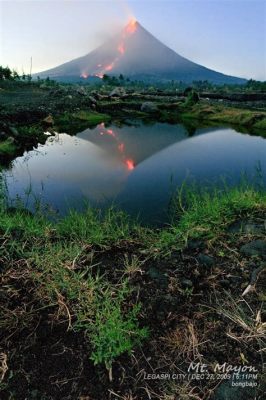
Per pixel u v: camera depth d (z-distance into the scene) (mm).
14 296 2588
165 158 9227
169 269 2900
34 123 13719
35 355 2117
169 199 5449
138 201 5426
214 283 2684
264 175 7184
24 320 2367
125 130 15250
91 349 2139
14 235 3375
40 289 2641
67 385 1945
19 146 10016
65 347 2164
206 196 4352
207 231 3352
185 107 21984
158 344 2176
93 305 2412
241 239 3197
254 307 2398
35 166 8203
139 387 1928
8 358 2100
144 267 2941
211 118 19203
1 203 4668
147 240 3432
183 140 12422
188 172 7582
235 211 3723
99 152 10047
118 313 2305
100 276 2836
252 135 13578
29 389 1925
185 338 2199
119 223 4281
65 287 2613
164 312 2430
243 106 23219
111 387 1931
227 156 9453
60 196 5871
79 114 18234
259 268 2713
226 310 2393
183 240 3301
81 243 3305
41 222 3848
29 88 29438
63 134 13570
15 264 2939
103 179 6980
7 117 12727
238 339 2160
